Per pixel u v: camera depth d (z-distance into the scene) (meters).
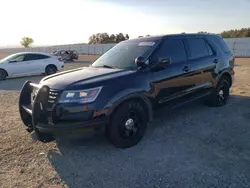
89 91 3.38
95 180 2.98
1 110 6.17
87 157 3.56
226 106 6.11
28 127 4.23
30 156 3.61
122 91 3.61
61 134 3.33
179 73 4.57
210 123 4.88
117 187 2.83
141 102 3.97
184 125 4.79
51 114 3.43
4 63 12.56
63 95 3.39
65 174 3.13
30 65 13.44
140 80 3.91
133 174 3.10
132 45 4.80
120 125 3.67
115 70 4.07
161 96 4.27
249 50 36.91
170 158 3.48
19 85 10.58
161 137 4.22
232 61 6.26
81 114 3.35
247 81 10.12
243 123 4.87
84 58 36.56
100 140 4.13
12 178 3.05
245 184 2.83
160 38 4.63
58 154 3.67
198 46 5.30
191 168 3.20
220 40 6.17
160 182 2.91
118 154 3.64
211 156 3.52
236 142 3.98
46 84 3.61
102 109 3.41
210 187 2.79
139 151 3.72
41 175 3.12
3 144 4.02
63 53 28.95
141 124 3.98
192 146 3.85
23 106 4.07
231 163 3.31
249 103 6.39
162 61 4.05
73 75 3.89
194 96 5.09
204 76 5.25
